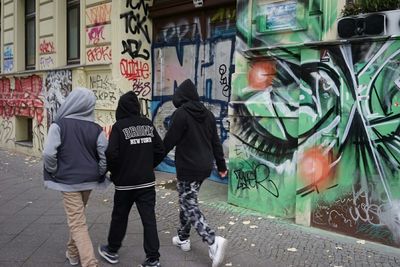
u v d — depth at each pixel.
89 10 9.54
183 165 4.40
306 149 5.45
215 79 7.98
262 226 5.54
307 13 5.49
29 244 5.09
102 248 4.62
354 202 5.06
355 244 4.90
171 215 6.09
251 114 6.12
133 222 5.83
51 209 6.55
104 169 4.29
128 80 8.96
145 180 4.28
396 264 4.38
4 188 7.92
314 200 5.41
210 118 4.58
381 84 4.79
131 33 8.95
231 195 6.50
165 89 9.05
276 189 5.93
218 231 5.39
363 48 4.90
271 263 4.47
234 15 7.56
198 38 8.26
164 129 9.08
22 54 12.48
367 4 4.93
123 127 4.25
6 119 12.90
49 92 10.88
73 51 10.68
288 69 5.71
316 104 5.33
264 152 6.04
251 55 6.06
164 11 8.76
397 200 4.74
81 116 4.27
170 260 4.59
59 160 4.17
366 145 4.93
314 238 5.10
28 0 12.40
